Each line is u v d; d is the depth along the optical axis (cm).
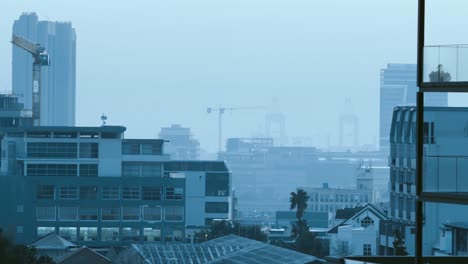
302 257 13775
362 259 2994
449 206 11106
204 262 14575
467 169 6138
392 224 13238
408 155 13025
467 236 10075
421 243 2817
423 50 2836
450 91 2767
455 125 12075
